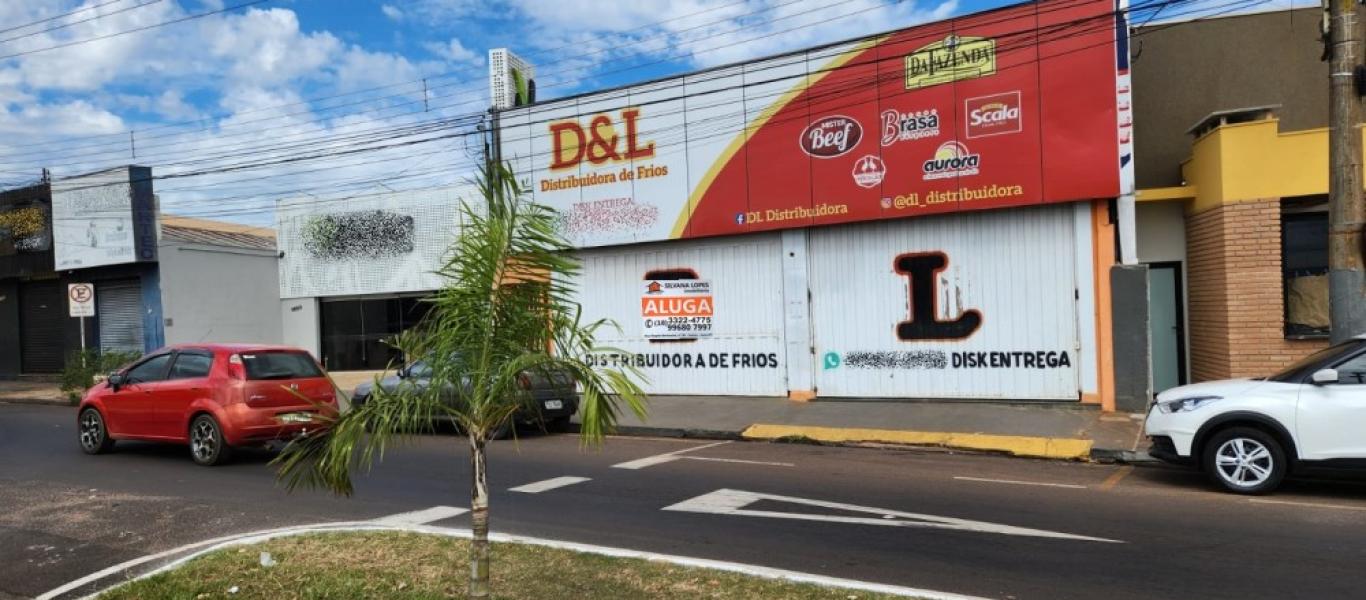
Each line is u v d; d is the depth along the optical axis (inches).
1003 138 518.6
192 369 441.1
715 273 630.5
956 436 452.4
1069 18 498.9
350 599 198.1
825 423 508.1
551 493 336.2
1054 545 247.3
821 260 589.6
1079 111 498.3
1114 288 498.9
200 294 1027.3
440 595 197.3
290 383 437.7
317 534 259.0
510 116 692.1
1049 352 520.1
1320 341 449.7
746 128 603.2
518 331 159.9
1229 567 223.6
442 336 158.1
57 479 387.2
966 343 545.0
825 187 575.8
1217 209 478.6
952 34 531.2
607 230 658.2
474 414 160.2
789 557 238.4
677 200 630.5
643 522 283.6
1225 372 471.8
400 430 162.4
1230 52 561.0
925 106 541.0
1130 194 489.7
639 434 522.6
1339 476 297.7
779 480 357.4
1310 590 204.4
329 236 970.1
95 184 990.4
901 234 563.5
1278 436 307.6
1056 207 517.0
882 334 571.5
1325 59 363.9
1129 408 495.8
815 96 577.0
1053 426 462.3
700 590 199.0
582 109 665.0
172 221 1416.1
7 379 1106.1
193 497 339.9
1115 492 324.8
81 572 239.1
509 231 160.7
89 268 1013.8
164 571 224.4
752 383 618.2
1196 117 565.9
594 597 195.3
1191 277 538.0
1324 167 444.5
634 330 660.1
